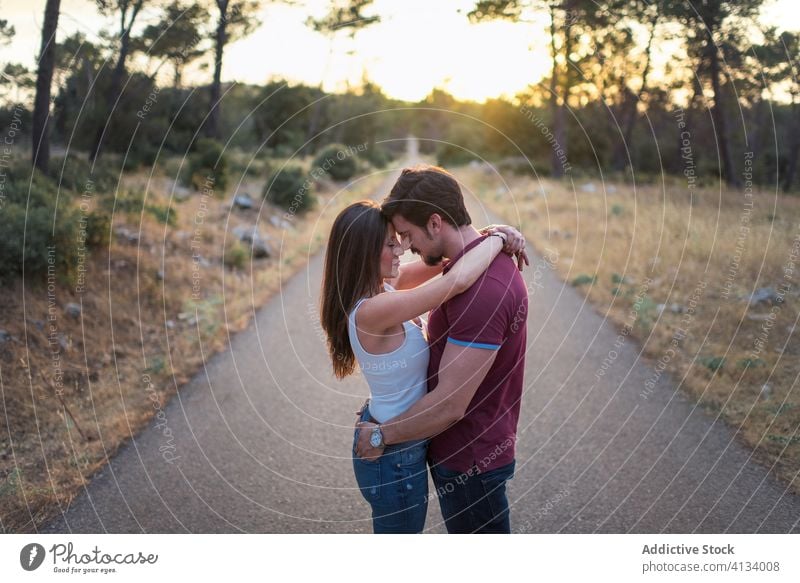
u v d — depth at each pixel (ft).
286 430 13.03
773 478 10.05
